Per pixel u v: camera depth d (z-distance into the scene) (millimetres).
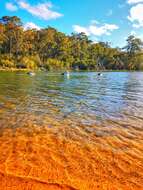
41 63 108688
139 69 143125
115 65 140250
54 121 12453
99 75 69500
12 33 106938
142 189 6223
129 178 6727
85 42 144375
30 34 114938
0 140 9359
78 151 8500
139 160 7863
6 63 92188
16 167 7188
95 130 11000
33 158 7848
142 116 13812
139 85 36281
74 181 6500
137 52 142375
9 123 11781
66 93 24172
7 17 108188
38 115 13695
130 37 142250
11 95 21344
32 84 33531
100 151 8531
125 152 8477
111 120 12844
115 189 6188
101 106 16953
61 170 7086
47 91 25453
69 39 136375
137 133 10609
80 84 36000
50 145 9008
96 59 139250
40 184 6301
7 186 6145
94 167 7316
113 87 32250
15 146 8805
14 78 45438
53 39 124625
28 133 10320
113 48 149250
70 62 126250
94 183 6430
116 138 9922
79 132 10664
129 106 17047
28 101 18375
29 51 116438
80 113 14500
